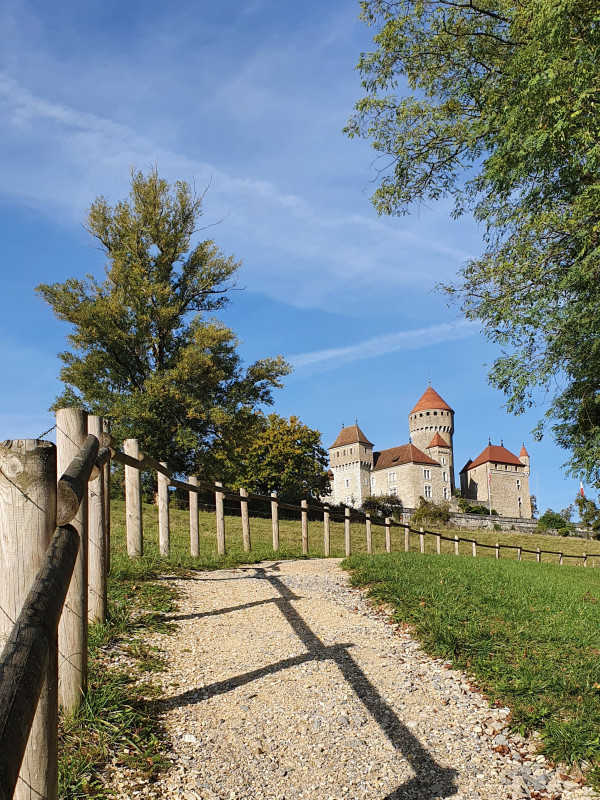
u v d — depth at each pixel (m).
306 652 5.97
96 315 30.11
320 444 54.81
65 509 2.62
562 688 5.18
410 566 10.42
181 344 33.25
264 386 34.84
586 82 9.89
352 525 29.97
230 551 12.60
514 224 12.44
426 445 104.88
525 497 109.06
